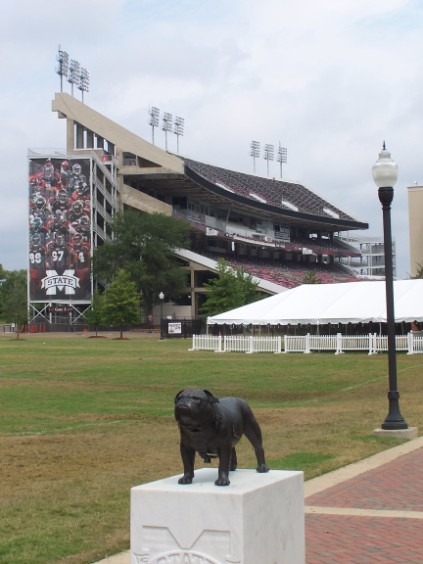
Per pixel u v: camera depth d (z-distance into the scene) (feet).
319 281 379.55
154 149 394.52
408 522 33.86
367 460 49.39
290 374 127.03
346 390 107.76
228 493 20.31
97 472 47.01
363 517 34.76
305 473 44.50
